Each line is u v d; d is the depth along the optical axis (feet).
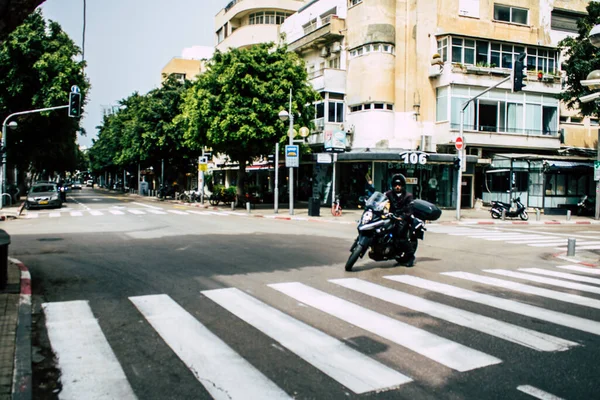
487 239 47.96
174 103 125.18
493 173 101.14
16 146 109.19
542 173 91.71
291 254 34.30
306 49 114.42
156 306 19.52
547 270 30.04
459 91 92.12
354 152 90.94
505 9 100.68
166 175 170.30
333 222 67.10
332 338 15.67
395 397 11.41
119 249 35.73
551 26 109.29
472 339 15.70
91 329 16.49
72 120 107.65
